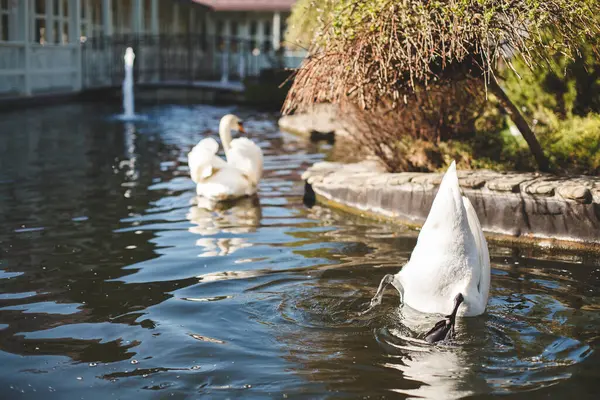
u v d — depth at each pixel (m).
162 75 30.05
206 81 31.58
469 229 4.86
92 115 19.47
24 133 15.19
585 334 4.64
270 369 4.15
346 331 4.71
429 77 7.62
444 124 9.39
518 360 4.27
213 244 6.90
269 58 31.81
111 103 23.75
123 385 3.96
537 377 4.04
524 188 7.02
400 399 3.79
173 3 36.91
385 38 7.08
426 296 4.94
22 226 7.54
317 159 12.30
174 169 11.27
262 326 4.80
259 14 40.06
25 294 5.45
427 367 4.17
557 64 8.55
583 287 5.60
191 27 39.59
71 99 23.73
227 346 4.47
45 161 11.77
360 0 7.36
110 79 27.33
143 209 8.43
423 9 6.98
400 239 7.13
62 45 23.31
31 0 22.16
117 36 29.31
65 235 7.19
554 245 6.81
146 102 24.88
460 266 4.84
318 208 8.60
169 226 7.62
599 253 6.53
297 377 4.05
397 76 7.62
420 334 4.65
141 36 29.94
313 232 7.41
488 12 6.71
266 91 24.56
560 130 9.20
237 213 8.29
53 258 6.39
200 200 8.97
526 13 6.79
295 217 8.11
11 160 11.78
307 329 4.75
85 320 4.92
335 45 7.70
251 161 9.36
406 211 7.89
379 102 8.81
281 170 11.24
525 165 8.66
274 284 5.67
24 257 6.41
